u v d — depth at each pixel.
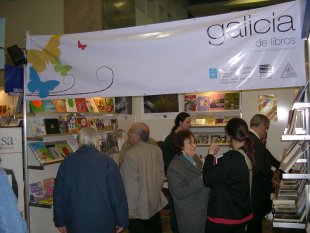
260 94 5.62
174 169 2.36
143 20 6.86
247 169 2.04
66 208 2.26
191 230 2.31
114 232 2.29
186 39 2.42
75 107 4.34
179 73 2.44
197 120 5.86
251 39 2.28
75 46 2.73
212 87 2.36
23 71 2.89
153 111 6.34
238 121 2.16
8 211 1.42
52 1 5.31
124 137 5.88
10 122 4.39
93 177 2.21
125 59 2.58
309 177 2.04
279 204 2.39
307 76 2.21
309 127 2.10
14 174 2.72
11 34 5.55
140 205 2.73
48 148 3.73
